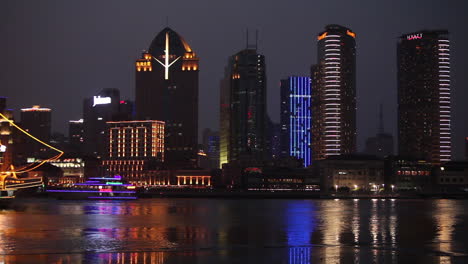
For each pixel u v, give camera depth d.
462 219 182.88
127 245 110.94
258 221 172.38
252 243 115.31
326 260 93.75
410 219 183.12
